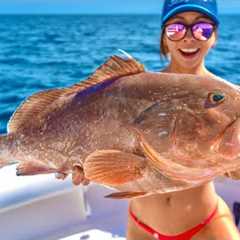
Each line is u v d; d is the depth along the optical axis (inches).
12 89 141.6
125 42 281.9
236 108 20.9
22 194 37.8
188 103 21.2
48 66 184.2
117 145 22.0
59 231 40.4
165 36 30.3
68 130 23.4
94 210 42.6
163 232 28.4
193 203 27.6
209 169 20.9
